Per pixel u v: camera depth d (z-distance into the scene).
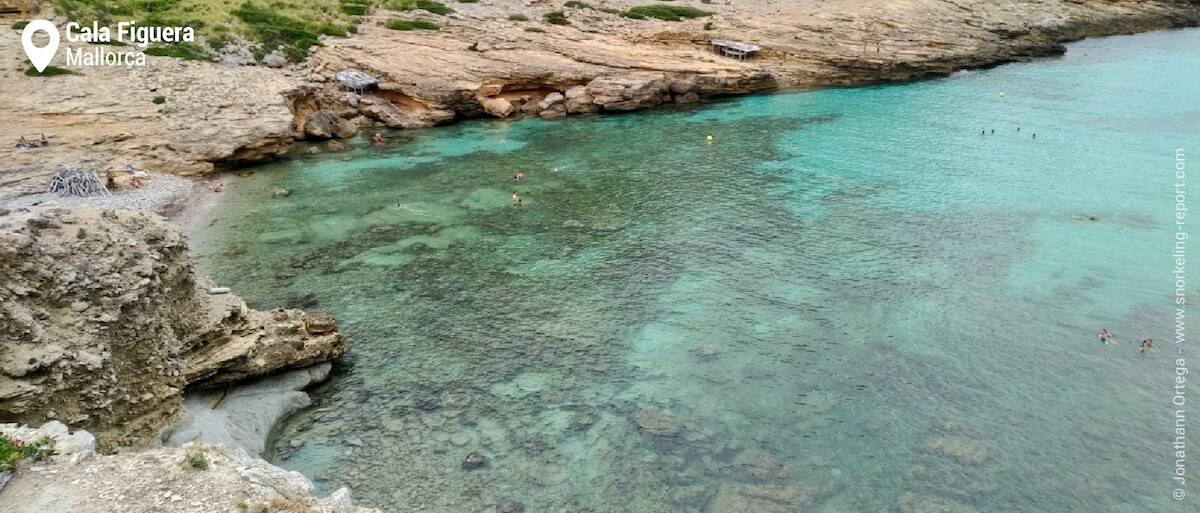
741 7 82.81
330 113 51.03
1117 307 25.86
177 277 19.30
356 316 26.05
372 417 20.53
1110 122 50.41
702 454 18.92
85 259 16.34
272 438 19.56
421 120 54.03
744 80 63.28
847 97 62.41
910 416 20.38
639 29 71.50
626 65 60.91
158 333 17.89
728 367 22.80
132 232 18.41
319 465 18.56
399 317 26.02
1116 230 32.34
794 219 34.62
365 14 66.81
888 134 49.41
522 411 20.75
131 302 16.67
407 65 56.53
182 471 11.77
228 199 37.94
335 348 22.67
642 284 28.44
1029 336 24.17
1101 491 17.53
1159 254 29.86
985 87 64.75
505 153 46.81
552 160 45.19
